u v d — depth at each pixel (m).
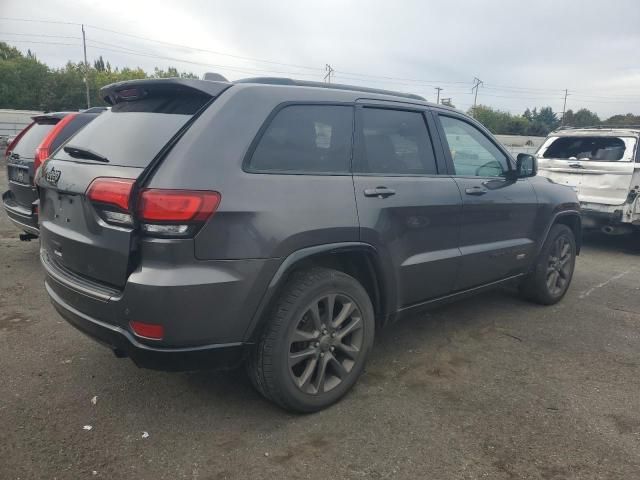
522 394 3.38
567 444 2.84
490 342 4.25
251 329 2.74
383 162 3.43
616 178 7.64
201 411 3.07
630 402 3.31
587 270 6.91
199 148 2.60
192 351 2.60
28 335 4.05
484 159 4.30
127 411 3.04
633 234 8.27
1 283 5.30
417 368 3.73
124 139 2.81
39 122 6.24
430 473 2.58
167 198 2.45
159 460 2.61
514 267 4.60
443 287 3.87
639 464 2.68
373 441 2.82
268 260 2.70
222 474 2.53
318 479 2.52
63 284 2.91
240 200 2.62
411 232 3.49
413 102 3.79
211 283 2.54
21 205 5.81
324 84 3.35
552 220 4.92
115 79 89.31
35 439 2.74
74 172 2.86
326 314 3.06
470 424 3.01
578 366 3.83
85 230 2.78
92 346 3.88
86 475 2.49
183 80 2.87
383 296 3.43
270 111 2.90
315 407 3.07
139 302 2.49
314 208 2.90
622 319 4.89
